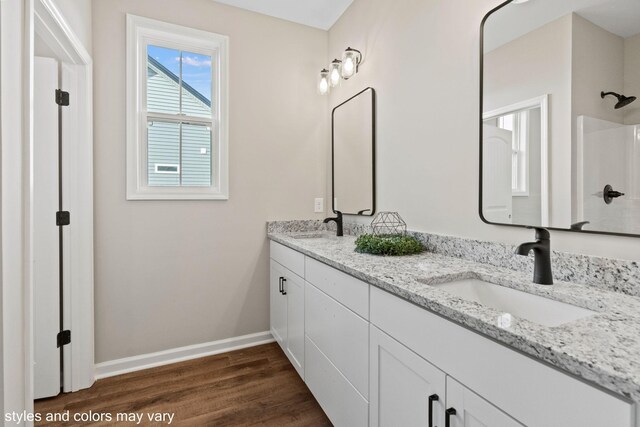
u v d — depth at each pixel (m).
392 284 1.06
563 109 1.10
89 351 1.94
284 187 2.60
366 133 2.22
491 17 1.35
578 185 1.07
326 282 1.56
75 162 1.88
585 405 0.57
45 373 1.81
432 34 1.67
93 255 2.01
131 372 2.10
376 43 2.12
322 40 2.73
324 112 2.75
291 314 2.06
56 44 1.65
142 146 2.20
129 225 2.12
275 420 1.65
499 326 0.71
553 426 0.62
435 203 1.67
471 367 0.79
